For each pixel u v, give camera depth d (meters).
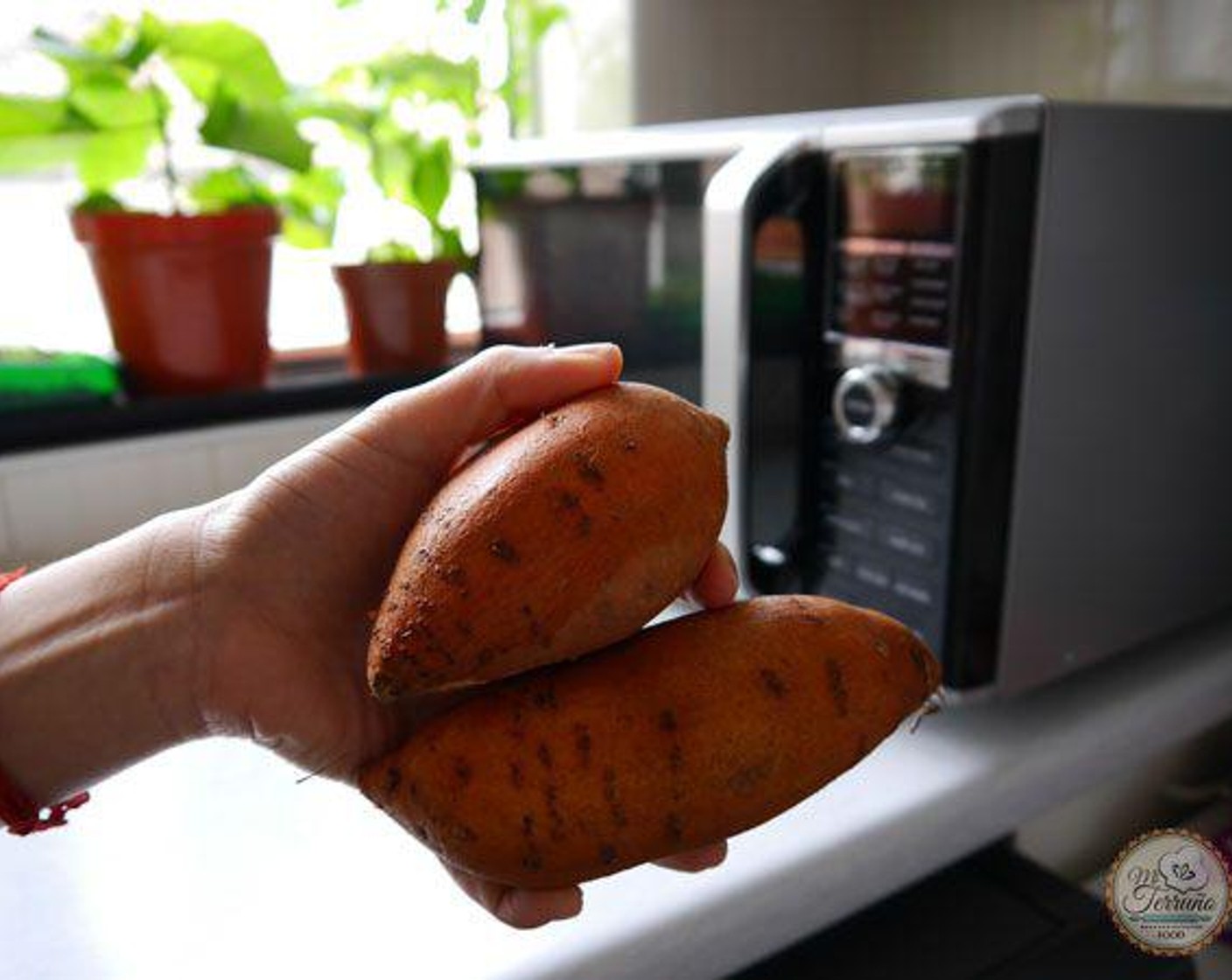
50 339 0.73
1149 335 0.48
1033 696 0.52
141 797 0.45
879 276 0.45
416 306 0.77
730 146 0.51
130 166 0.70
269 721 0.35
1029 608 0.47
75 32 0.67
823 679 0.24
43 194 0.71
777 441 0.49
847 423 0.46
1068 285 0.43
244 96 0.68
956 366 0.42
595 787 0.23
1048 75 0.71
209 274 0.67
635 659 0.24
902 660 0.25
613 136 0.60
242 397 0.71
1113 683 0.53
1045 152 0.41
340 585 0.36
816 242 0.47
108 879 0.39
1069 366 0.44
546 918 0.30
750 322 0.46
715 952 0.37
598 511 0.22
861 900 0.41
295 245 0.80
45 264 0.72
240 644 0.34
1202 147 0.47
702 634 0.24
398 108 0.79
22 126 0.64
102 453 0.65
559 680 0.24
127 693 0.34
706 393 0.48
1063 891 0.47
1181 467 0.52
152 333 0.67
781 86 0.85
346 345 0.82
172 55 0.67
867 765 0.45
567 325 0.67
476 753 0.23
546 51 0.84
